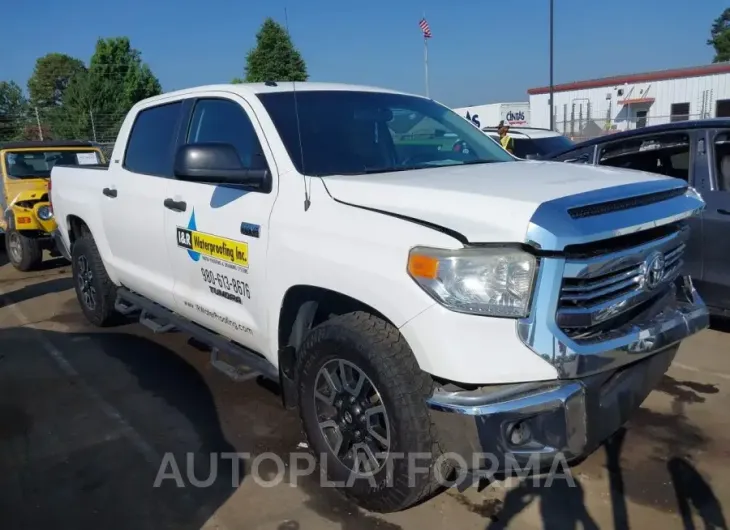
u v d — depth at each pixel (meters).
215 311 3.75
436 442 2.66
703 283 4.95
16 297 7.30
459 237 2.48
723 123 4.92
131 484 3.33
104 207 4.93
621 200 2.64
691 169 5.06
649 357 2.91
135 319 5.80
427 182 2.90
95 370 4.84
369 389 2.87
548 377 2.47
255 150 3.52
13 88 68.19
